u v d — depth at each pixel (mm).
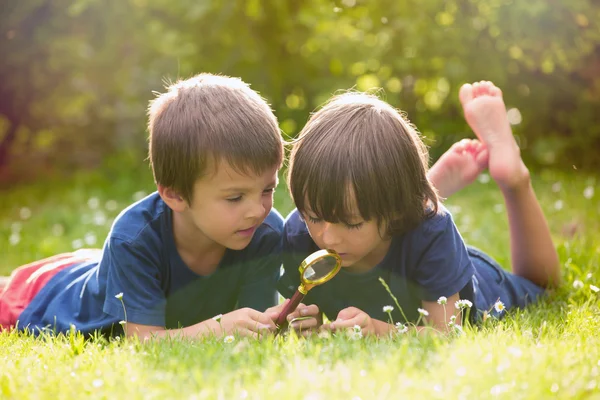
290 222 2793
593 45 6672
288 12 6895
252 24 6914
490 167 3295
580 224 4387
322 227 2404
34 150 7695
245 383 1853
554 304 3088
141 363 2061
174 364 2000
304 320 2580
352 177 2309
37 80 7059
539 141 6887
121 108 7547
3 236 5020
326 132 2391
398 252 2666
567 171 6727
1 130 7695
